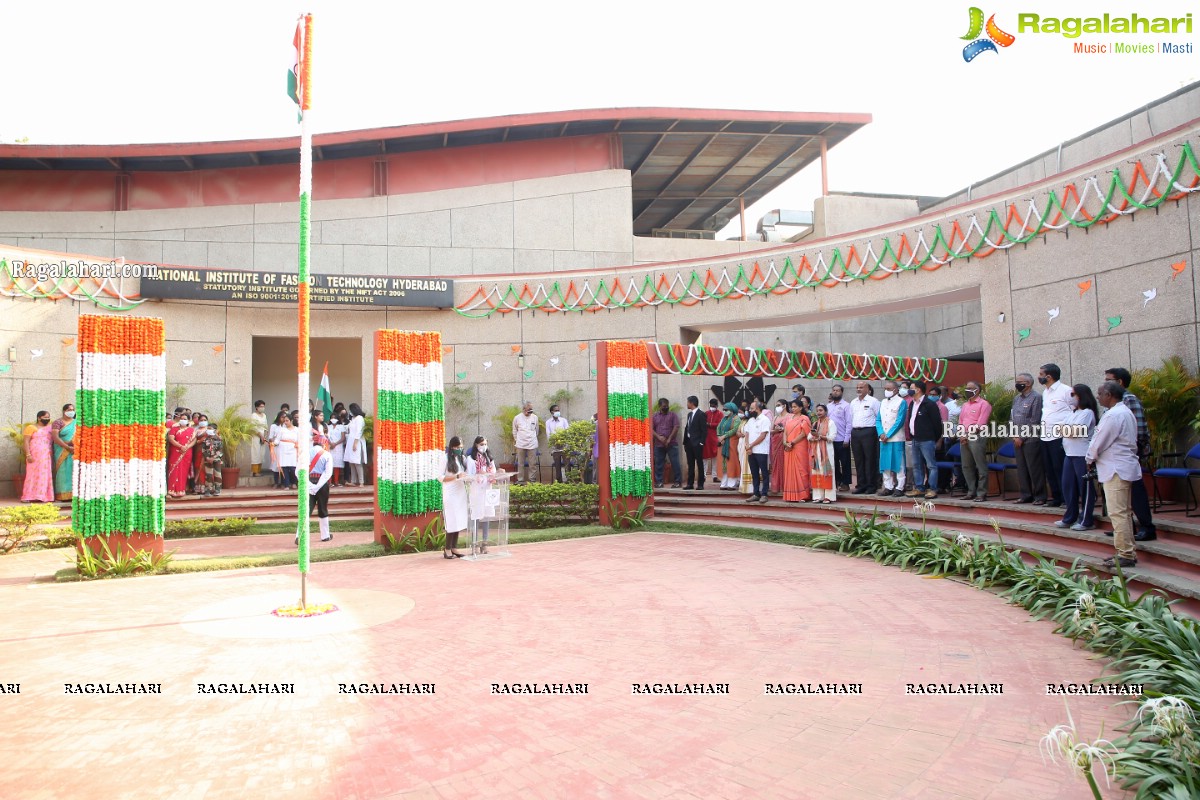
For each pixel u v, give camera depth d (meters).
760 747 4.13
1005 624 6.52
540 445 16.98
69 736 4.29
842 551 10.18
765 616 6.89
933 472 11.06
